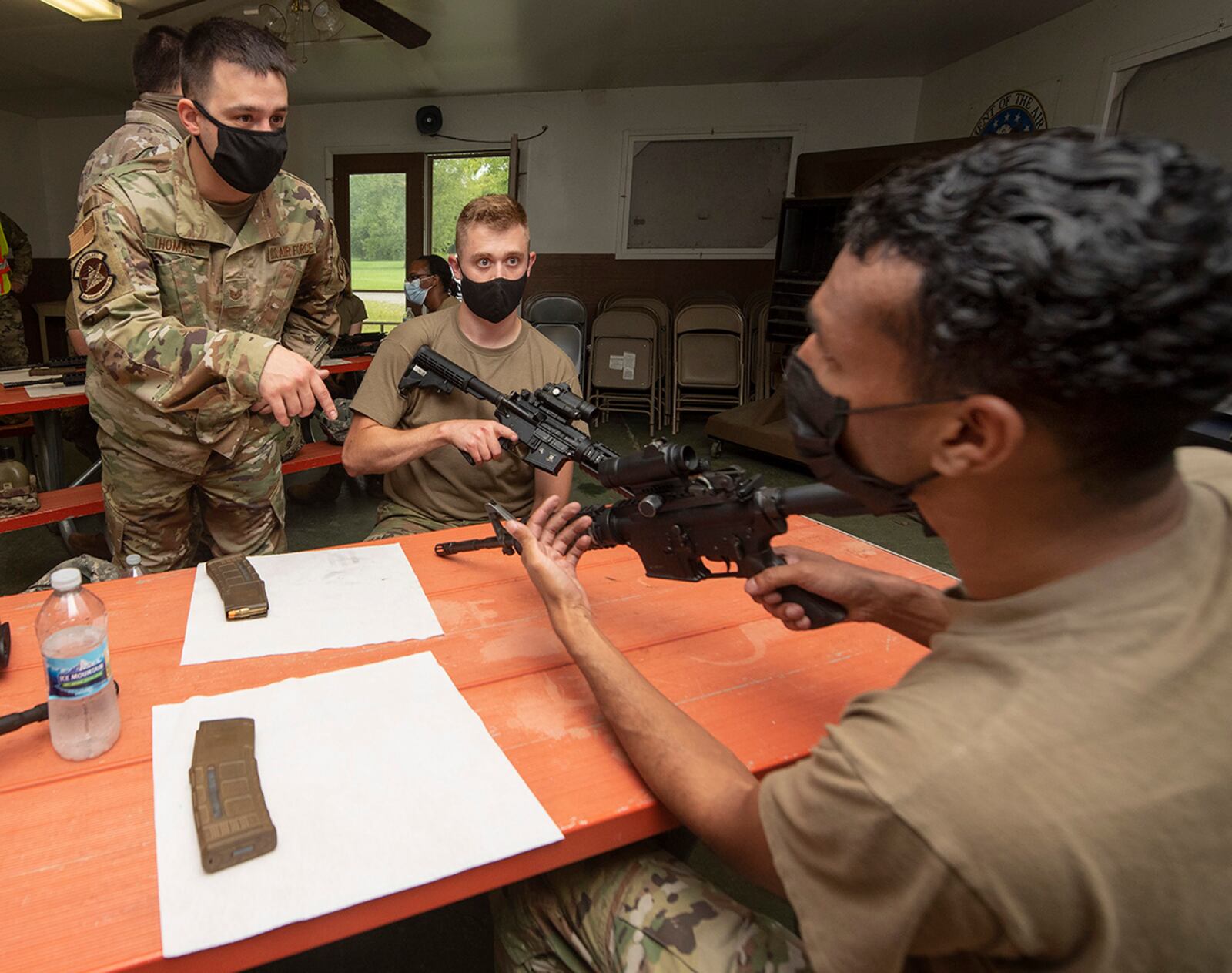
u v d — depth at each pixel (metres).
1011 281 0.42
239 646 1.13
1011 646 0.51
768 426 5.17
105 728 0.89
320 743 0.90
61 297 8.84
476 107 7.43
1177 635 0.48
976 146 0.50
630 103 7.18
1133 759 0.45
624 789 0.86
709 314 6.24
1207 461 0.67
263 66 1.76
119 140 2.55
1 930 0.65
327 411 1.52
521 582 1.42
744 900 1.59
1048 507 0.51
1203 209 0.41
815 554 1.10
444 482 2.05
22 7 4.93
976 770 0.46
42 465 3.67
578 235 7.57
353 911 0.70
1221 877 0.46
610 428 6.45
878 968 0.52
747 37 5.65
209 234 1.94
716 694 1.08
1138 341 0.41
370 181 7.81
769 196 7.18
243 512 2.33
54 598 0.90
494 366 2.01
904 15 5.13
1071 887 0.45
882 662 1.19
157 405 1.62
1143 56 4.26
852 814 0.51
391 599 1.30
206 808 0.76
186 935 0.65
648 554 1.14
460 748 0.91
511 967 1.01
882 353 0.52
